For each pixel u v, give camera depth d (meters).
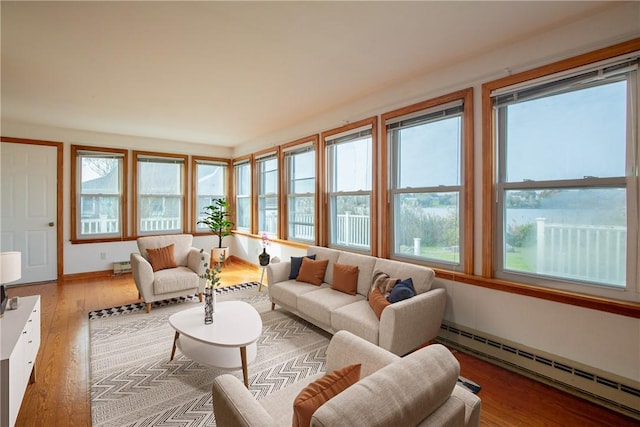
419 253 3.17
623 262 2.00
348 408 0.86
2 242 4.60
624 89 1.97
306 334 3.06
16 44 2.34
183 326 2.36
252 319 2.51
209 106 3.88
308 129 4.50
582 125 2.14
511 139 2.50
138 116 4.31
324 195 4.25
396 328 2.23
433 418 1.07
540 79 2.26
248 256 6.21
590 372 2.06
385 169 3.39
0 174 4.57
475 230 2.68
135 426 1.83
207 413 1.94
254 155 5.88
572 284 2.19
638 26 1.87
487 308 2.56
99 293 4.37
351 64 2.74
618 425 1.85
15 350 1.66
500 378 2.33
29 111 4.07
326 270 3.55
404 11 1.98
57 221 4.97
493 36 2.30
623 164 1.98
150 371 2.40
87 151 5.20
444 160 2.94
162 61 2.64
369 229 3.70
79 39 2.28
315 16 2.03
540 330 2.27
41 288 4.59
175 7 1.91
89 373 2.37
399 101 3.22
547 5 1.92
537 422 1.88
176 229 6.12
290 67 2.79
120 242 5.48
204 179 6.45
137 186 5.66
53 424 1.83
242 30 2.18
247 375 2.19
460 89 2.73
